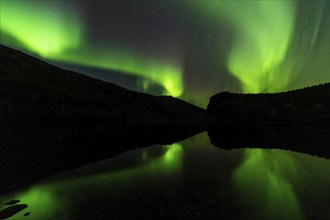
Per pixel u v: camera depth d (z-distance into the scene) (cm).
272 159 2186
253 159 2177
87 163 1884
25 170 1617
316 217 924
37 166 1747
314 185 1362
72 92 11631
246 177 1531
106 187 1266
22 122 6838
